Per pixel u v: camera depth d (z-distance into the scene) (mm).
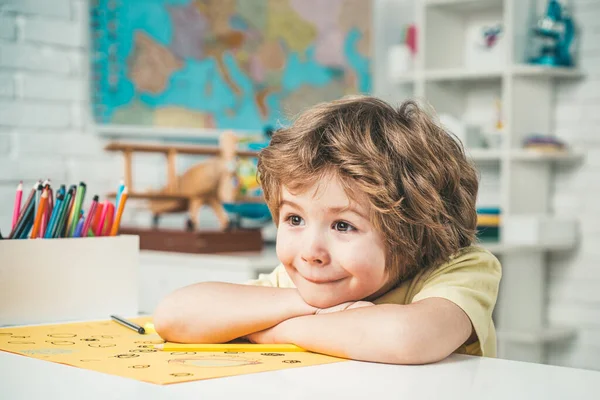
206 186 2195
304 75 2961
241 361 768
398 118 877
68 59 2406
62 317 1144
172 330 890
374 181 811
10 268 1088
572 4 3020
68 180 2408
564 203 3057
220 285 917
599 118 2979
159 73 2582
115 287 1202
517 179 2891
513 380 700
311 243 830
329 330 806
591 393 653
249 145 2250
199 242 2145
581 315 3043
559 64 2896
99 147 2480
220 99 2725
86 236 1190
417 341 768
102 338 937
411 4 3264
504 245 2654
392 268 855
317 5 2986
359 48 3127
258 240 2295
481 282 890
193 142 2680
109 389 641
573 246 3027
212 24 2705
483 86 3158
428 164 860
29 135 2316
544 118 3014
